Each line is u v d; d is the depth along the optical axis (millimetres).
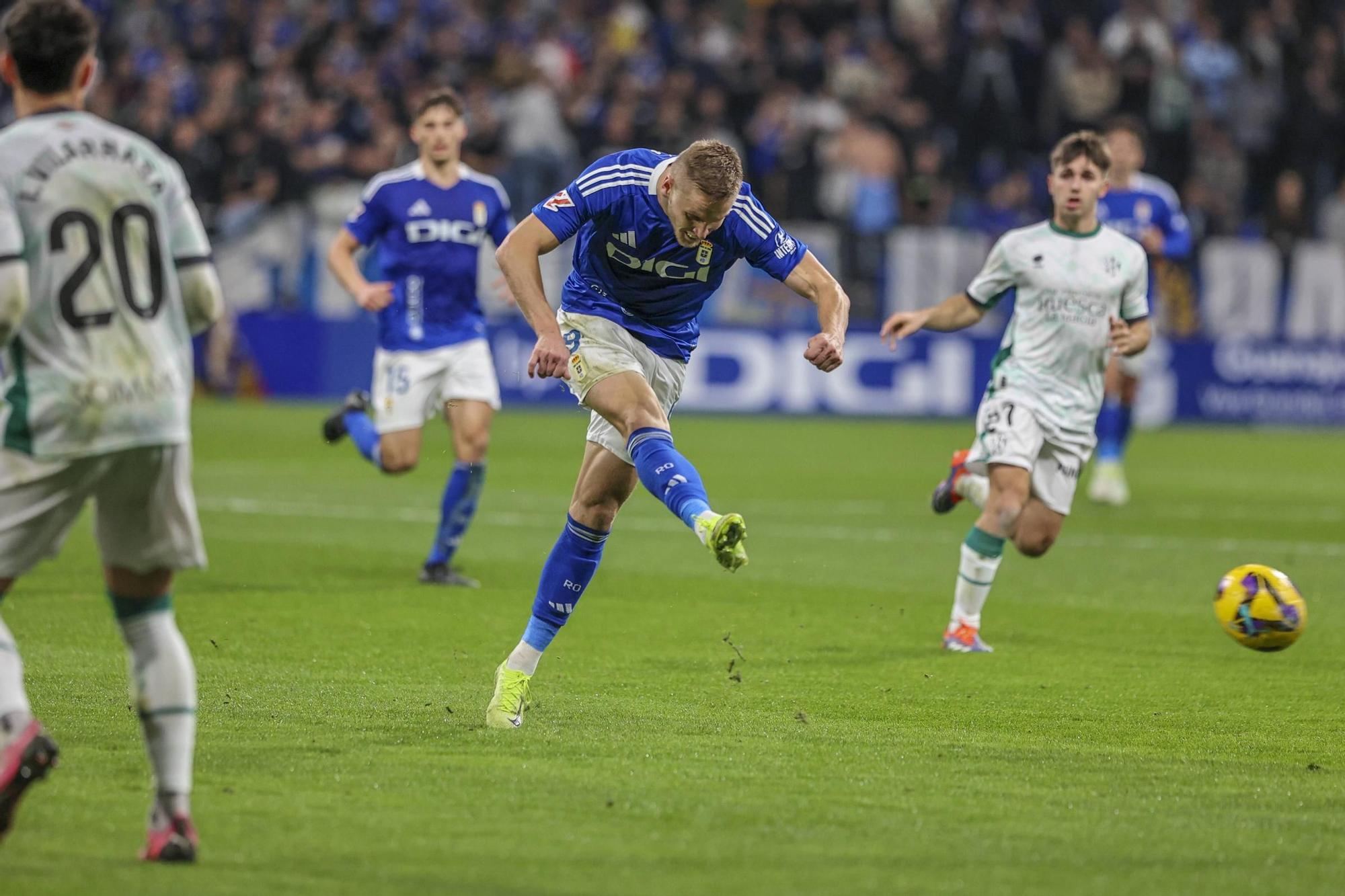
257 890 8469
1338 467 40750
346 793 10414
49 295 8828
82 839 9289
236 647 16047
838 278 51688
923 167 53125
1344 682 15750
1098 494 32219
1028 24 58344
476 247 22078
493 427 45438
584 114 52750
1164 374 53062
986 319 52469
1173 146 56156
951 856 9359
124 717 12461
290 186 50375
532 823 9805
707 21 56969
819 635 17906
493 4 56344
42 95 9039
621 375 12734
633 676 15188
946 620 19109
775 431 46969
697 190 11758
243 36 54938
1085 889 8805
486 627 17734
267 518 26922
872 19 58156
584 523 12859
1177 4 59625
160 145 51469
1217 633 18594
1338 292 54125
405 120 52500
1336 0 61281
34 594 18906
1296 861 9438
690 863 9078
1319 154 58438
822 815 10180
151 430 9031
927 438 45625
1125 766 11898
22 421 8891
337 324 50438
